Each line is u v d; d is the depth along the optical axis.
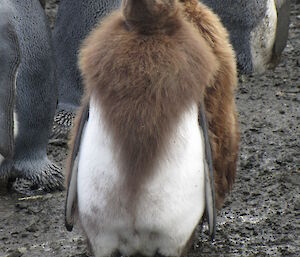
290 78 35.75
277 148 27.88
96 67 15.84
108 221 16.27
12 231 22.52
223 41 17.88
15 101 25.36
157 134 15.52
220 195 18.73
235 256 20.34
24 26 25.70
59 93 31.72
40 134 26.25
